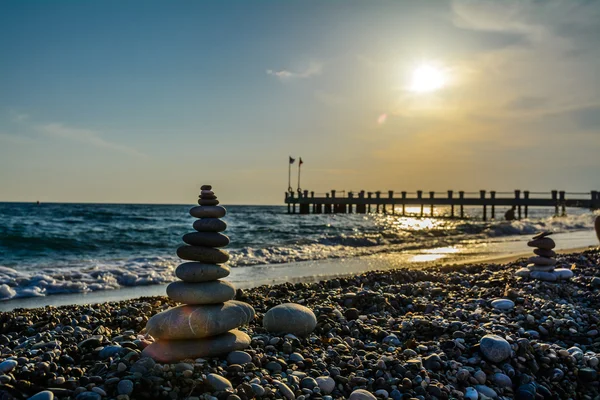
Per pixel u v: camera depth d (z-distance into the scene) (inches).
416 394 166.1
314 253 647.1
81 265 509.7
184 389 146.8
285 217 1696.6
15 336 229.5
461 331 219.5
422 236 917.8
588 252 544.7
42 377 152.7
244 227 1119.6
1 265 507.8
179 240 792.3
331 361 187.9
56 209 1895.9
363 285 375.6
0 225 975.6
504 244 808.3
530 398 174.2
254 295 306.5
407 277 406.3
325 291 343.6
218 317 177.9
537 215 2287.2
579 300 319.0
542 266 376.8
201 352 173.2
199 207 191.2
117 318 253.4
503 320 248.7
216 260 186.9
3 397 138.6
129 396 142.1
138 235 842.8
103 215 1317.7
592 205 1819.6
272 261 573.0
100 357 176.2
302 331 213.9
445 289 342.6
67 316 265.7
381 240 828.0
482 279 394.6
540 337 232.7
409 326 236.5
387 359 187.8
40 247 657.6
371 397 158.9
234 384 156.3
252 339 198.8
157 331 173.6
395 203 1947.6
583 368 193.0
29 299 367.6
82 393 140.6
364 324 244.1
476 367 189.6
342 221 1485.0
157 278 454.0
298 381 164.9
